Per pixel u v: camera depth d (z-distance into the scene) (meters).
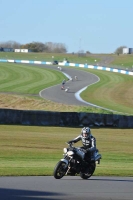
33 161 32.53
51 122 56.97
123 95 117.69
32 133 49.97
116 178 25.27
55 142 44.88
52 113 57.03
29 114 56.03
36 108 80.75
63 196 18.81
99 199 18.69
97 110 81.06
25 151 38.41
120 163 33.66
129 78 160.88
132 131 58.12
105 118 60.22
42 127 54.91
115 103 102.81
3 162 30.94
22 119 55.75
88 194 19.59
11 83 136.00
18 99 86.81
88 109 80.44
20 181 22.14
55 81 147.62
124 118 61.34
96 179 24.52
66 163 23.19
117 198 19.09
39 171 25.86
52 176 24.61
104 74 177.50
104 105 98.00
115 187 21.86
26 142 43.69
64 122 57.66
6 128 52.28
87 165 24.27
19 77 155.12
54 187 20.83
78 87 133.88
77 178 24.69
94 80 155.38
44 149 40.25
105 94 118.81
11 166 28.22
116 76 168.88
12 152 37.41
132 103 104.25
